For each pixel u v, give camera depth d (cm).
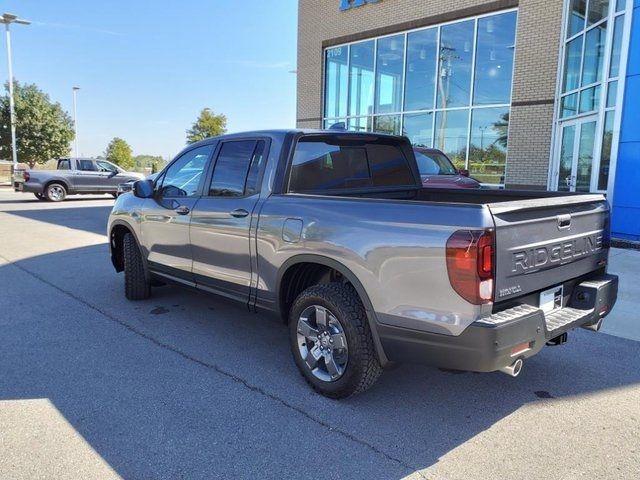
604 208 382
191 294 616
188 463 279
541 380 387
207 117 5678
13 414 329
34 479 263
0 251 905
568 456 288
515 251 287
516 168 1338
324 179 426
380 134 473
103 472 270
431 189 512
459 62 1445
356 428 316
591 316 343
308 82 1888
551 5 1230
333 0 1758
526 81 1295
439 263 279
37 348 442
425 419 328
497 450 294
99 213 1577
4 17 2798
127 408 338
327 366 349
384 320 308
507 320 273
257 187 403
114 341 461
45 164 3978
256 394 360
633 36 897
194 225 455
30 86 3856
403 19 1552
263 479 266
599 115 1020
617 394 365
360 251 316
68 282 678
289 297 389
